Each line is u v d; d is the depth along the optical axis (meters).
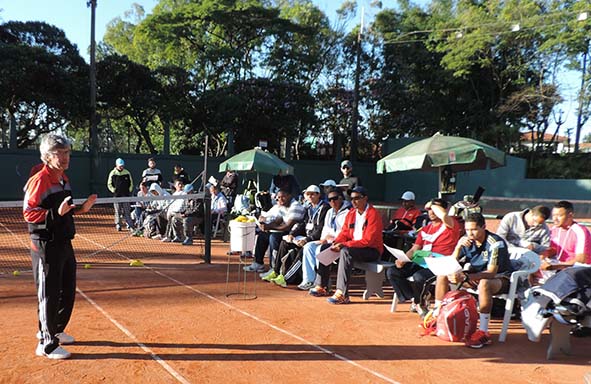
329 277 6.80
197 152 28.08
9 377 3.72
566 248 5.89
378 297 6.76
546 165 25.17
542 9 24.30
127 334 4.80
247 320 5.43
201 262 8.83
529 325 4.73
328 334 5.04
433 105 29.08
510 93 27.88
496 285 4.96
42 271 3.98
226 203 12.24
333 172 27.14
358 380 3.90
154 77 24.72
